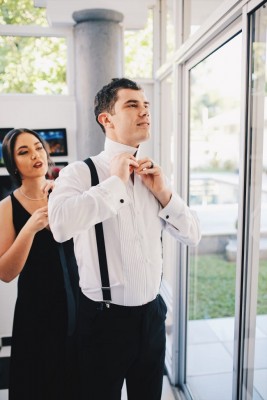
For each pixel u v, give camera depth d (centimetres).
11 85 298
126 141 114
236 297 145
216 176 485
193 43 181
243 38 130
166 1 289
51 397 147
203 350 269
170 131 310
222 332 303
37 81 300
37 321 145
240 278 142
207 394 217
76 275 149
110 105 112
